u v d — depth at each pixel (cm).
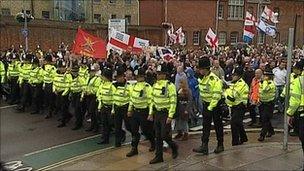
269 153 905
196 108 1256
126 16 4331
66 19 3847
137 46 1867
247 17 2503
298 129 802
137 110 905
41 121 1216
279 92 1424
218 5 4262
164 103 841
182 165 831
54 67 1298
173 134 1109
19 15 2403
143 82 908
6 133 598
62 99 1193
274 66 1603
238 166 818
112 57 1698
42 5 3722
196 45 4150
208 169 802
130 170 816
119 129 992
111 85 1017
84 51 1412
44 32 2922
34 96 1308
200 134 1134
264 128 1044
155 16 4088
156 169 819
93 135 1128
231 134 1068
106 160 887
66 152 966
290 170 795
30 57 1388
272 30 2658
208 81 877
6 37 2739
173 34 3222
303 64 801
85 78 1155
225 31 4422
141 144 1022
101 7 4175
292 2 4866
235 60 1959
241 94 962
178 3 4038
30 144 986
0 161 556
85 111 1195
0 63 1438
